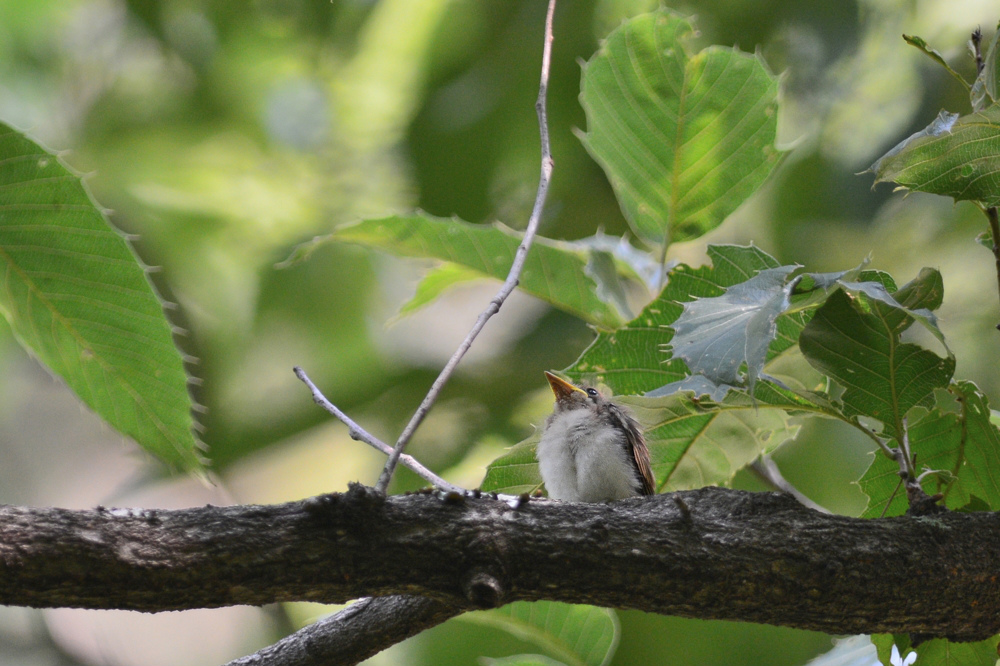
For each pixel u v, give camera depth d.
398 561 4.65
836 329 5.51
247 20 16.09
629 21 7.28
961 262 14.00
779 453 13.02
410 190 15.88
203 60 16.45
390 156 16.58
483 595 4.60
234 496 15.04
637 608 5.11
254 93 16.94
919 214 14.09
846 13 13.64
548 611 7.75
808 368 6.93
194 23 16.22
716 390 5.11
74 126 16.81
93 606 4.34
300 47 16.50
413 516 4.76
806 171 13.95
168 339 5.16
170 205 16.44
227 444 14.95
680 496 5.41
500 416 14.38
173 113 16.88
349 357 16.66
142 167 16.62
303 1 15.98
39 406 19.11
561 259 8.12
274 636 15.27
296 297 16.42
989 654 6.16
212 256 16.86
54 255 4.92
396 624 5.70
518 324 15.62
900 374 5.54
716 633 12.57
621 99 7.53
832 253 14.16
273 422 15.11
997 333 13.33
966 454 6.41
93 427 19.38
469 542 4.75
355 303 16.69
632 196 7.86
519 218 14.78
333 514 4.60
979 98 5.50
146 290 5.02
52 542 4.20
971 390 6.16
